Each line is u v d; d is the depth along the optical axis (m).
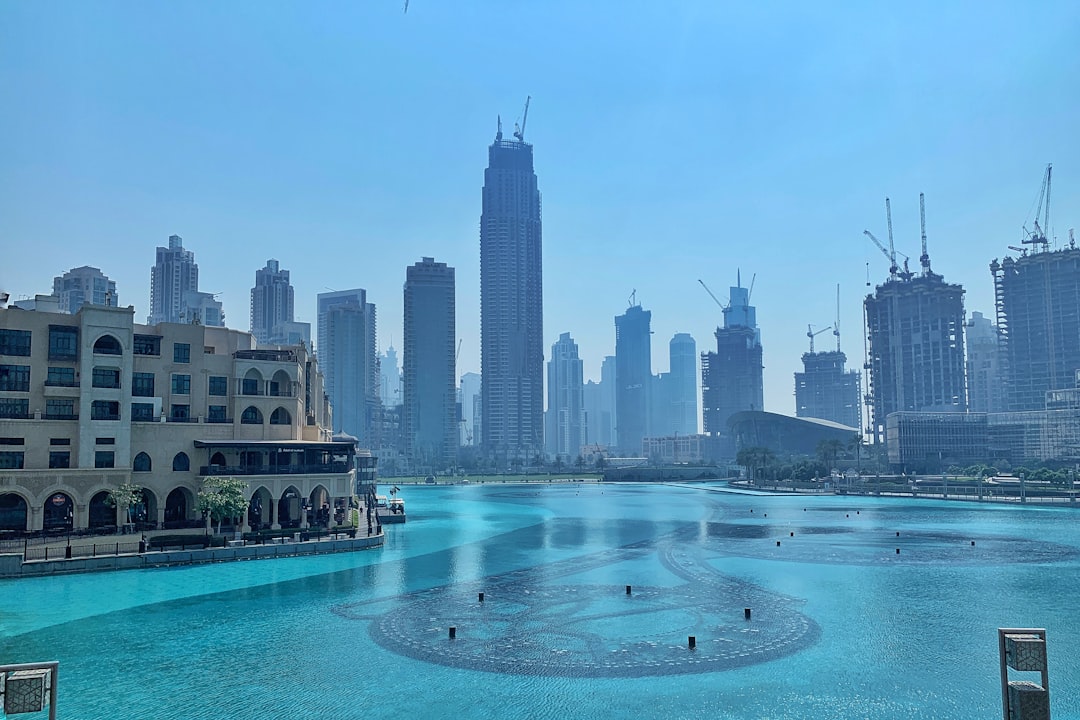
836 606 73.88
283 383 126.25
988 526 148.88
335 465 122.50
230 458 116.56
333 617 69.00
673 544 124.62
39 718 44.88
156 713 45.66
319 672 53.12
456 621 67.75
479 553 112.94
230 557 98.00
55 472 102.38
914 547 117.12
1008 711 28.16
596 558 107.81
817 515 181.00
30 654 57.25
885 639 61.62
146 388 113.25
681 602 75.94
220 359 119.81
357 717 45.22
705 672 53.16
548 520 175.12
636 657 56.72
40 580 83.81
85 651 57.97
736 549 117.12
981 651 58.22
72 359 107.38
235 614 69.88
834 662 55.50
